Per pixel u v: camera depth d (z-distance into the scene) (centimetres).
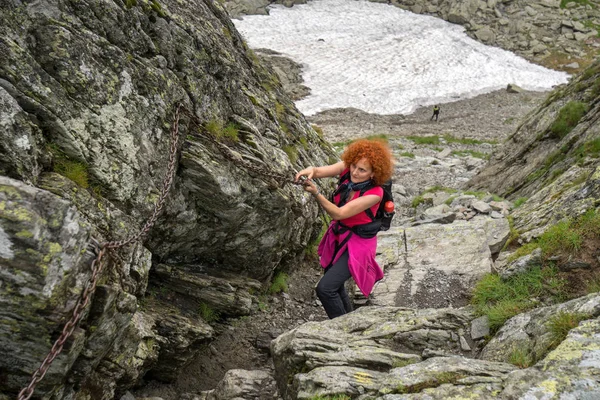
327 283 775
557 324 595
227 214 829
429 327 723
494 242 1015
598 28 7219
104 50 636
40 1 575
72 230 440
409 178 2389
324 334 721
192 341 807
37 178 556
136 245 682
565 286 746
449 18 7538
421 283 938
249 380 736
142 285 710
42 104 564
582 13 7481
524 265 802
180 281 859
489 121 5000
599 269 746
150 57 732
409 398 536
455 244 1032
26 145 532
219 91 890
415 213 1656
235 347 907
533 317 659
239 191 811
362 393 584
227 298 890
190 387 830
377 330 725
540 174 1703
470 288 914
